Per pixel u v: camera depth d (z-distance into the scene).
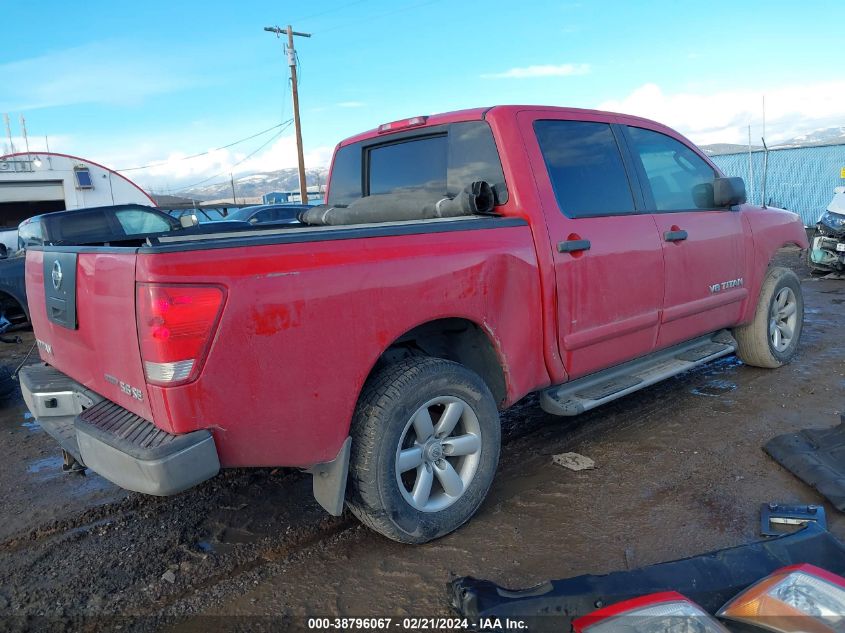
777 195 19.88
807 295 9.01
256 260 2.40
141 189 33.28
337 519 3.33
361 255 2.67
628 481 3.54
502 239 3.19
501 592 2.35
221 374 2.34
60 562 3.05
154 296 2.21
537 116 3.56
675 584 2.29
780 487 3.36
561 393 3.68
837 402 4.53
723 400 4.72
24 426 5.38
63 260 2.87
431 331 3.22
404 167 4.00
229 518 3.41
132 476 2.34
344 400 2.64
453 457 3.11
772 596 1.84
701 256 4.35
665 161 4.38
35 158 30.12
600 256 3.61
